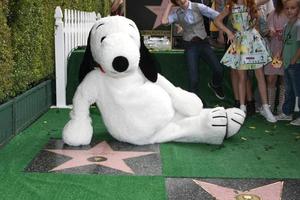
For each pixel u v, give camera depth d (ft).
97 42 15.83
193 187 12.42
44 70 21.35
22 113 18.15
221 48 24.98
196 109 16.72
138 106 15.97
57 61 23.27
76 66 23.67
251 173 13.71
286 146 16.89
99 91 16.16
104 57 15.12
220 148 16.30
